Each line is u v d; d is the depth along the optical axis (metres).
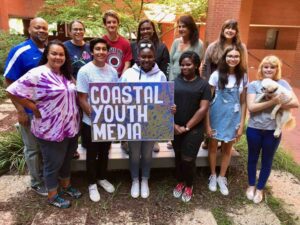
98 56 2.62
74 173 3.40
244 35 12.53
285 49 14.78
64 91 2.40
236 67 2.88
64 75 2.57
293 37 14.59
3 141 3.69
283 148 4.52
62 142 2.52
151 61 2.72
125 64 3.36
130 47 3.38
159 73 2.83
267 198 3.12
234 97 2.90
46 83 2.34
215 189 3.19
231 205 2.98
